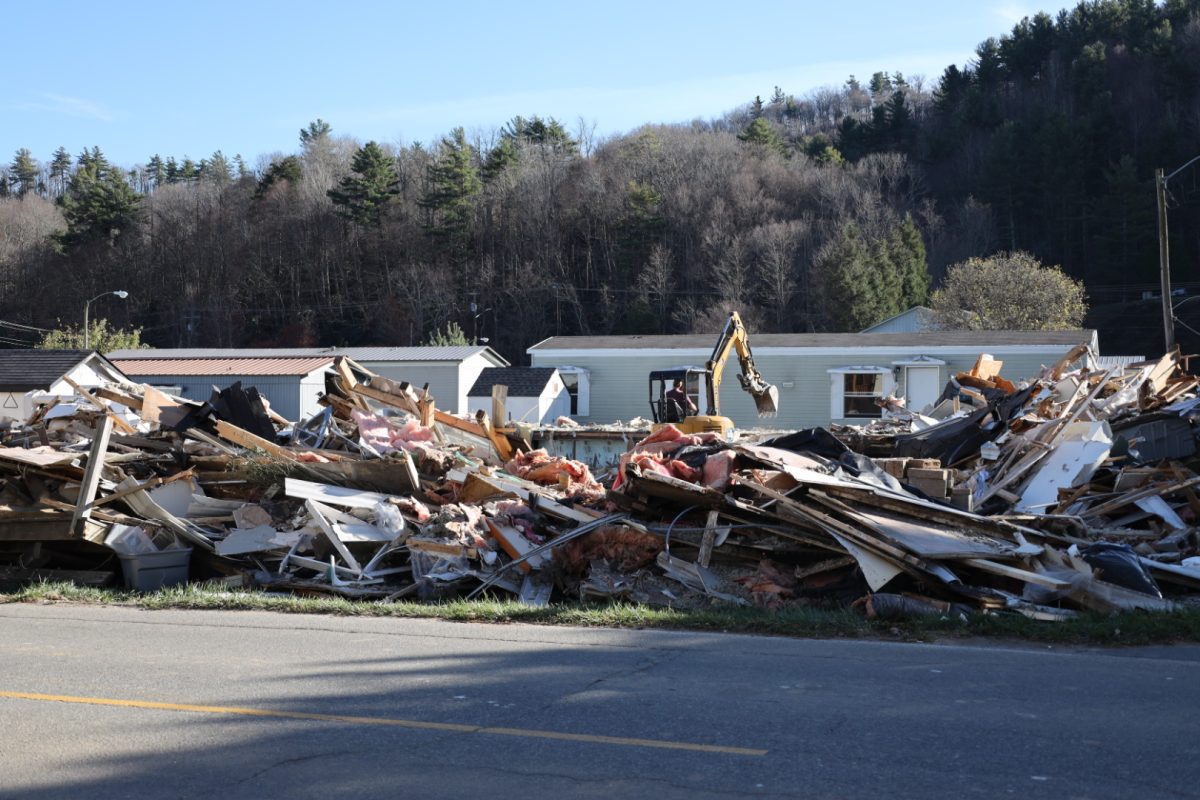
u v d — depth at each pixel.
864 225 82.88
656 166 90.94
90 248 83.62
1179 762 5.52
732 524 12.60
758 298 78.81
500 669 7.98
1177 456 17.55
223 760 5.82
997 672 7.74
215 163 125.69
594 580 12.62
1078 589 10.48
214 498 15.55
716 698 6.96
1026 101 100.62
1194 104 85.38
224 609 11.36
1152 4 106.94
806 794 5.09
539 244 83.88
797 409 39.03
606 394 42.09
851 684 7.36
